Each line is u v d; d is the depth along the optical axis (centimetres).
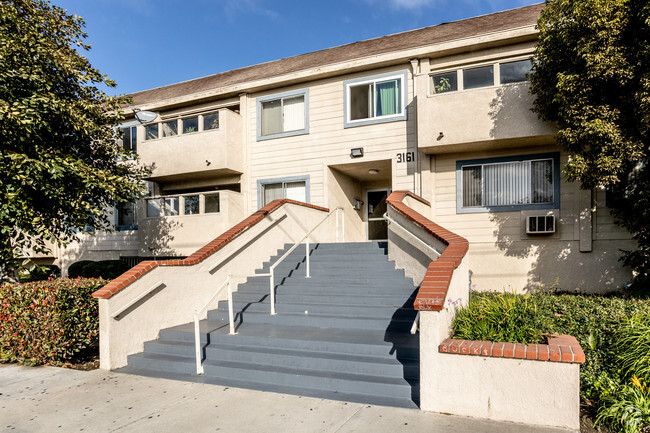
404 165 1133
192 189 1470
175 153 1300
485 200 1060
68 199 766
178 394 513
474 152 1072
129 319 655
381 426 408
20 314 651
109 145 1022
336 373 534
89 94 909
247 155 1322
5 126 641
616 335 512
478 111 972
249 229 916
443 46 1065
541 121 917
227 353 607
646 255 856
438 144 1006
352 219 1402
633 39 730
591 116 780
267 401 484
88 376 590
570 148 837
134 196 1022
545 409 400
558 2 799
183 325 737
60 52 800
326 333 637
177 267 747
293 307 749
